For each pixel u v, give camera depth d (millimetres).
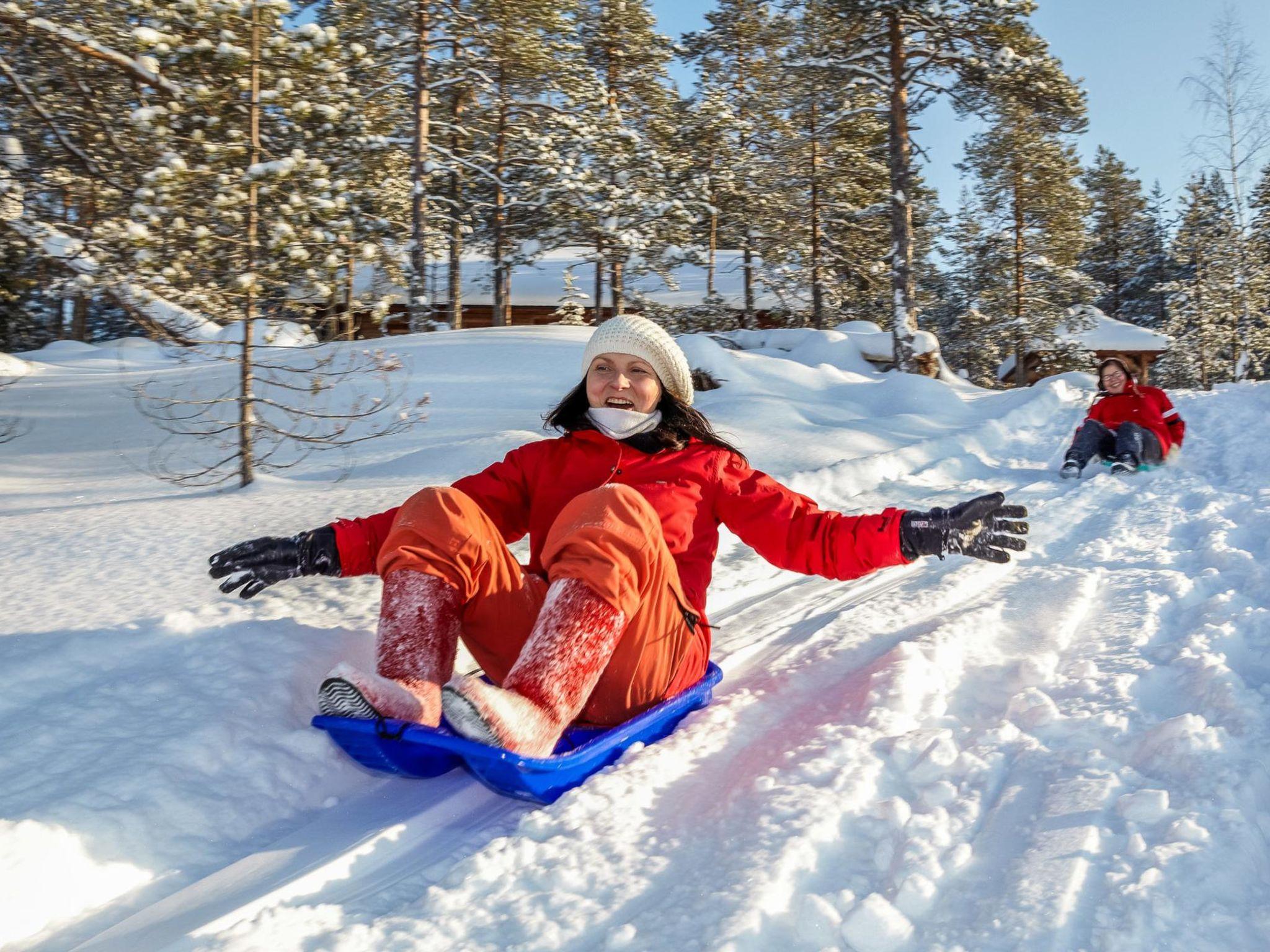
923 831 1869
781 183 27266
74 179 7969
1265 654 2795
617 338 2674
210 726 2336
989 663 2932
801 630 3564
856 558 2434
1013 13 18297
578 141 22047
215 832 2049
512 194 24453
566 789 2180
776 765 2227
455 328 24203
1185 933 1501
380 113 16328
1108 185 56906
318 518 4676
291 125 5848
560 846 1923
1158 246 57156
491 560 2211
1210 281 35719
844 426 9156
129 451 8281
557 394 10508
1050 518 5293
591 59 30391
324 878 1876
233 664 2715
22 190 7641
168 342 5715
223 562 2418
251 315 5684
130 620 3150
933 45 19766
